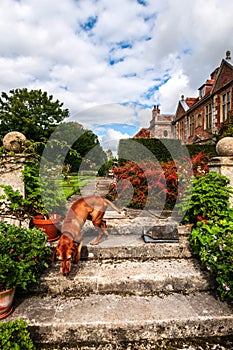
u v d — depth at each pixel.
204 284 2.62
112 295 2.51
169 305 2.34
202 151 9.34
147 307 2.31
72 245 2.61
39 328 2.06
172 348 2.04
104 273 2.71
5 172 3.34
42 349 2.02
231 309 2.29
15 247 2.32
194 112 19.08
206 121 17.12
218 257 2.44
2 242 2.29
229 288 2.26
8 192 3.17
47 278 2.58
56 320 2.11
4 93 23.28
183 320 2.14
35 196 3.43
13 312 2.22
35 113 22.92
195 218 3.69
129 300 2.42
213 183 3.53
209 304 2.37
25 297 2.48
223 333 2.17
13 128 22.33
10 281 2.12
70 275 2.65
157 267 2.85
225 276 2.33
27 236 2.47
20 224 3.26
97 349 2.03
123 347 2.05
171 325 2.13
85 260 3.07
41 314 2.19
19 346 1.76
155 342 2.10
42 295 2.52
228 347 2.04
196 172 5.48
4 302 2.12
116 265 2.90
